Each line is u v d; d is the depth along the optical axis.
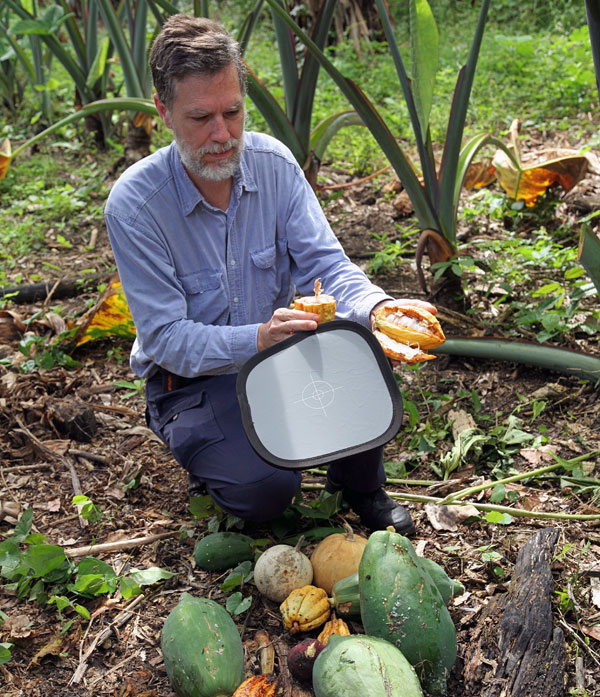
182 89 2.22
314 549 2.54
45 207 5.58
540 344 3.38
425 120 3.50
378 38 9.42
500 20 9.75
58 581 2.48
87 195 5.83
